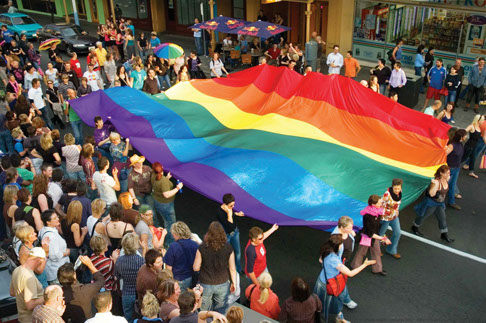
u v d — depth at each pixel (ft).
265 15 84.07
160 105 44.47
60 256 26.04
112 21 95.76
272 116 41.55
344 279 25.16
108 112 43.65
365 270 31.60
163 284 20.85
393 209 29.96
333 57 62.44
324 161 34.78
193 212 38.63
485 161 41.11
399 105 40.27
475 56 64.34
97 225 27.30
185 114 42.86
